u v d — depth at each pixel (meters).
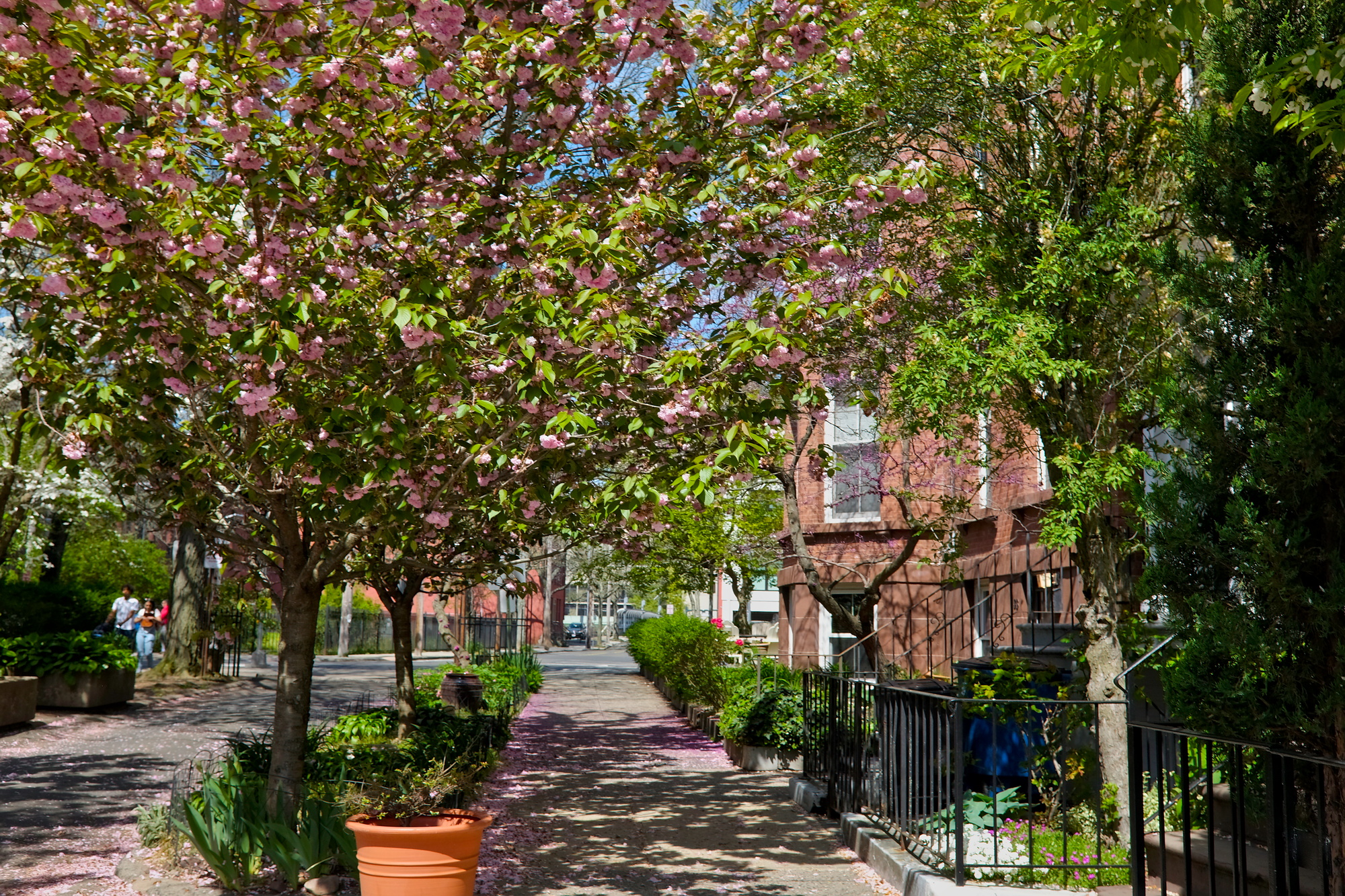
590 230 6.48
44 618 20.31
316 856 7.36
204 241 6.09
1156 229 8.89
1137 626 8.80
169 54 6.39
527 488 7.78
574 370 6.75
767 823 10.29
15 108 5.71
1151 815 7.80
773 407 7.41
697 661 20.33
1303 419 4.86
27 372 7.67
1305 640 5.14
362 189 7.22
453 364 6.24
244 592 17.86
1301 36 5.30
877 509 19.59
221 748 13.83
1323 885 4.57
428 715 15.06
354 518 7.37
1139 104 9.19
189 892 7.34
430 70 6.45
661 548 24.52
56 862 8.32
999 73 8.68
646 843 9.31
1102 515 8.97
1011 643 14.37
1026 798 8.99
